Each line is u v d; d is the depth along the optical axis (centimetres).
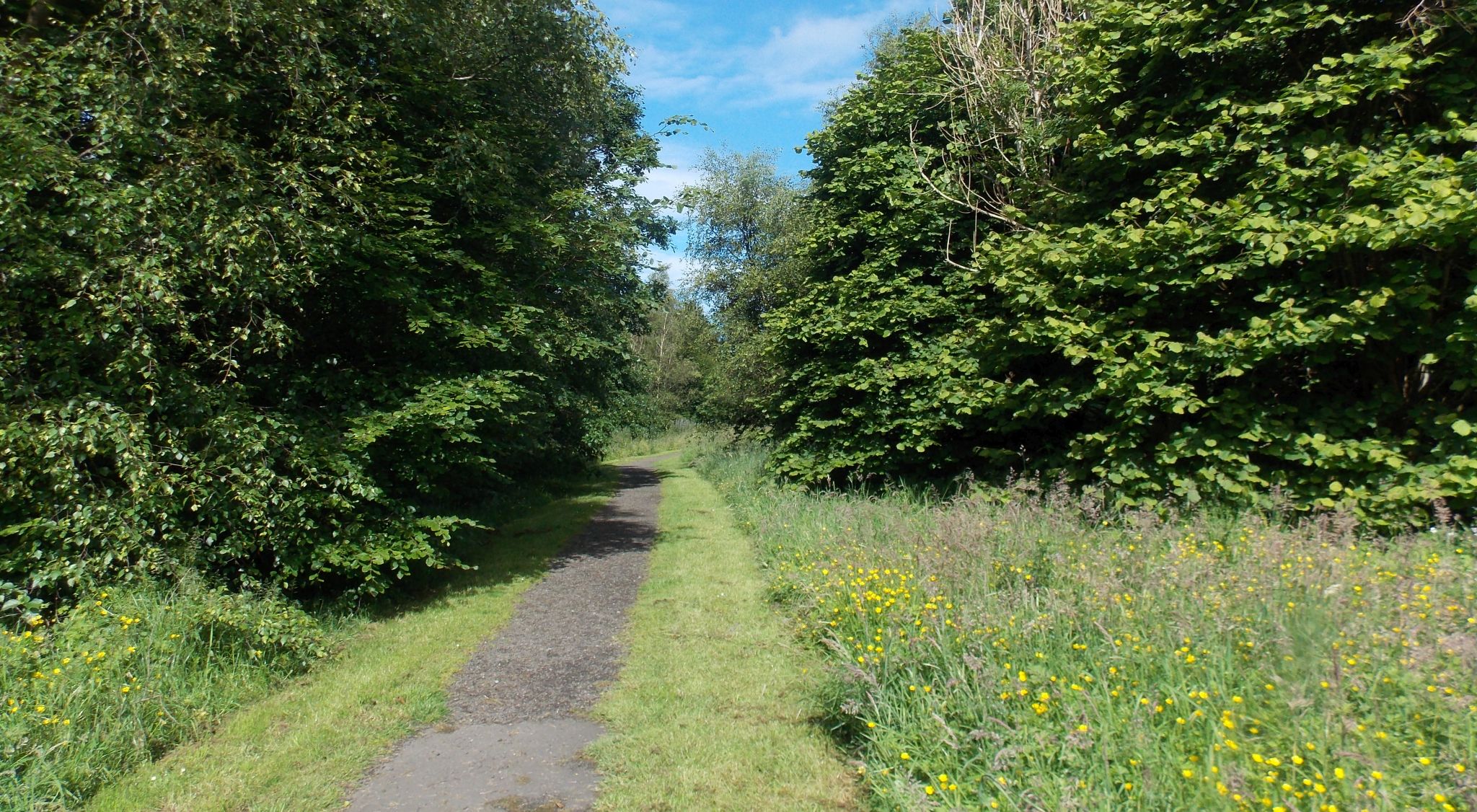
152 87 619
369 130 812
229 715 496
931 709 366
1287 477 702
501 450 1063
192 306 673
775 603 759
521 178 1075
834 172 1342
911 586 526
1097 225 819
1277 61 781
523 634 704
